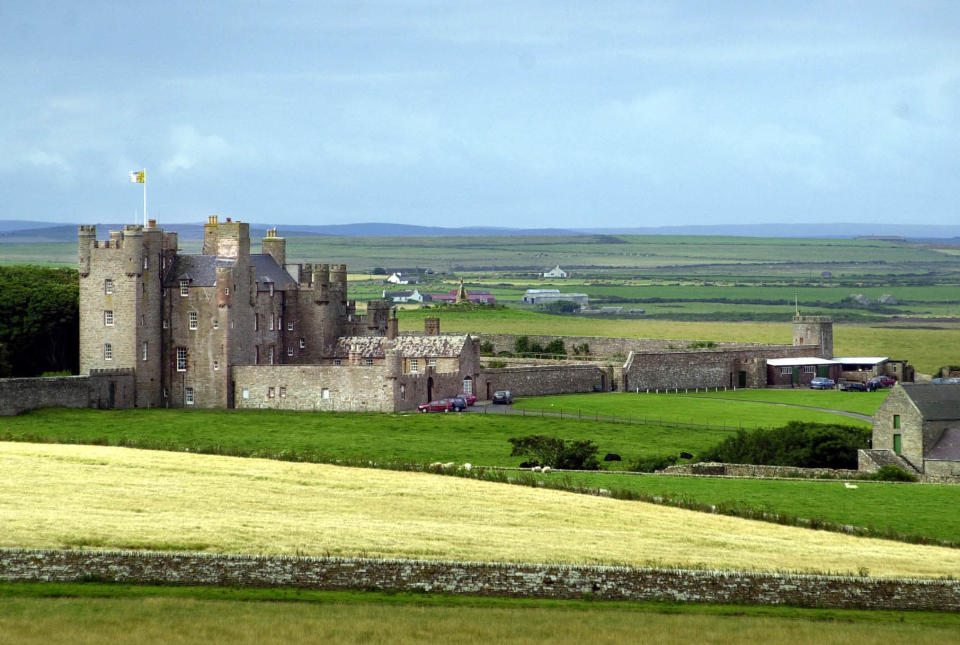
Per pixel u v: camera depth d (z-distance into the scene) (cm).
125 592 16550
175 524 18612
